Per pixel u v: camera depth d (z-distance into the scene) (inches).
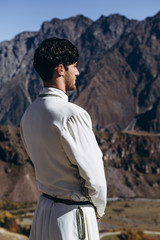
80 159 102.9
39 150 114.4
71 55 118.0
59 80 118.3
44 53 115.0
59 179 111.4
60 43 116.9
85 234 106.7
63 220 107.5
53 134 107.8
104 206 112.0
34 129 115.0
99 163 106.2
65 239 105.1
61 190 110.9
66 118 106.7
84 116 108.5
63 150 108.0
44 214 114.0
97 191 105.2
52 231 108.6
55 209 110.4
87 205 110.7
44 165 114.0
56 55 114.5
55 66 115.6
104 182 106.4
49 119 109.4
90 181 103.4
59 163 110.5
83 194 109.3
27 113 124.0
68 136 104.2
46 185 116.9
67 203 110.0
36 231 119.1
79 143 104.4
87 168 103.1
